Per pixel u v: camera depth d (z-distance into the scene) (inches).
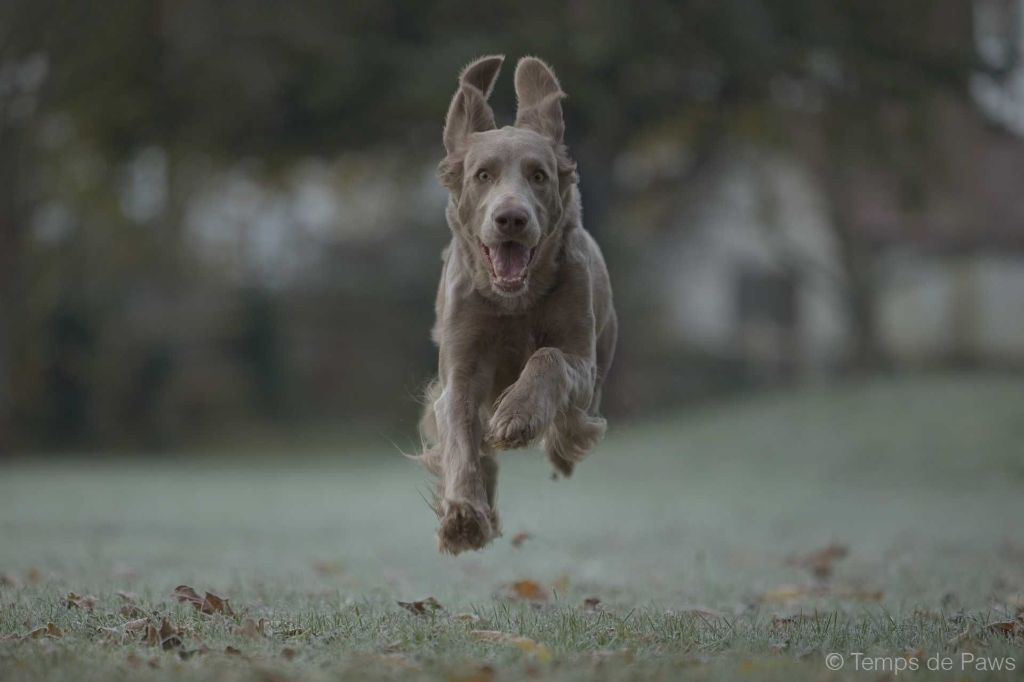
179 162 1112.2
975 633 214.5
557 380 219.5
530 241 219.0
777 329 1610.5
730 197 1496.1
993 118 1142.3
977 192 1505.9
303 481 848.3
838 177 1235.9
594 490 764.6
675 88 1035.3
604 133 1000.9
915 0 1060.5
